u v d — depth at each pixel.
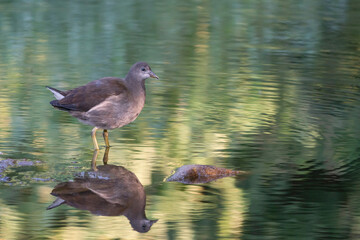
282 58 19.91
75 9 27.53
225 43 21.95
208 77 17.31
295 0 31.02
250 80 17.09
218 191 9.93
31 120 13.44
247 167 10.95
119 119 11.92
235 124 13.41
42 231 8.46
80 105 11.72
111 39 21.95
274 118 13.85
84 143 12.10
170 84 16.52
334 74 17.92
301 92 15.97
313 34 23.56
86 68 17.84
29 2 28.89
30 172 10.45
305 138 12.53
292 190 9.93
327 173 10.66
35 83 16.28
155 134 12.73
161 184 10.17
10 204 9.23
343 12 27.88
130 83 12.05
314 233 8.62
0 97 15.02
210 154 11.56
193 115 14.02
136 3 29.55
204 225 8.73
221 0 30.95
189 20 25.80
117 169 10.74
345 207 9.33
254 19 26.23
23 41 21.28
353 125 13.34
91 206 9.29
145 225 8.70
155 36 22.73
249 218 8.99
